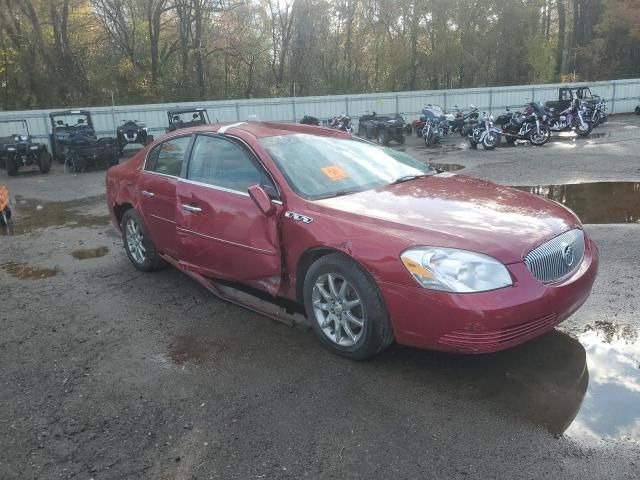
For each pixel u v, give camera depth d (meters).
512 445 2.72
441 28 35.97
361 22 37.97
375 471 2.58
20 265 6.19
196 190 4.53
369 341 3.43
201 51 34.19
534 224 3.44
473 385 3.26
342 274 3.50
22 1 28.89
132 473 2.65
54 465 2.72
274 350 3.82
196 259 4.69
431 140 18.64
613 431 2.79
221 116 24.58
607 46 38.44
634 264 5.12
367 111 26.25
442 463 2.62
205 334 4.13
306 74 36.41
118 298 4.95
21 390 3.44
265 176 4.08
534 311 3.10
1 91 30.30
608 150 14.44
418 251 3.17
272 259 3.96
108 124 22.92
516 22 36.09
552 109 20.33
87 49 33.19
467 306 3.01
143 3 32.72
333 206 3.71
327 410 3.08
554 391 3.16
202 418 3.06
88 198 11.04
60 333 4.26
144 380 3.50
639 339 3.71
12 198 11.51
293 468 2.63
